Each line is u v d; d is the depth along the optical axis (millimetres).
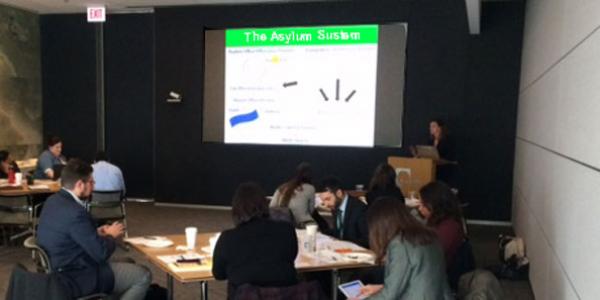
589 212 2211
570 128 2775
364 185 6777
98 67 7914
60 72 8102
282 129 6988
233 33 7066
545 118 3828
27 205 4859
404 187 5270
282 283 2301
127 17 7750
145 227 6133
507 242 4773
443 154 6082
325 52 6758
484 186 6535
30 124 7973
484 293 2270
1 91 7340
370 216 2250
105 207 5023
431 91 6551
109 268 2805
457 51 6457
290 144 6973
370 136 6730
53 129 8219
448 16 6434
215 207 7430
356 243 3344
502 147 6445
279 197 4043
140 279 2900
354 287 2518
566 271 2699
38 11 7887
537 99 4430
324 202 3605
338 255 2832
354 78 6703
